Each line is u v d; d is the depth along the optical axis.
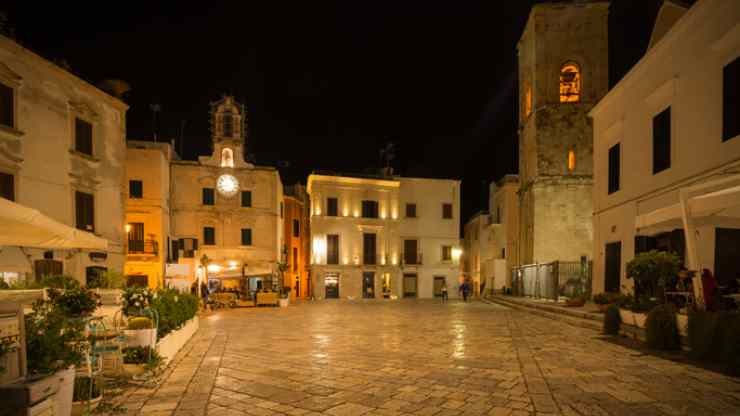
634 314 10.59
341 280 38.34
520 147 31.19
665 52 13.48
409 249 41.16
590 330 12.04
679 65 12.77
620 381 6.10
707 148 11.51
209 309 24.11
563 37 27.45
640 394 5.45
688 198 8.95
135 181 27.73
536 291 24.80
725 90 10.91
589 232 26.30
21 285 7.16
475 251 47.66
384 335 11.67
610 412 4.81
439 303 29.66
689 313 7.79
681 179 12.54
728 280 10.57
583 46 27.27
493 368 7.21
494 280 39.28
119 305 9.59
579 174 26.59
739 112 10.45
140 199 27.62
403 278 40.56
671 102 13.12
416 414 4.95
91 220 19.47
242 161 33.34
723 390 5.55
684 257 11.93
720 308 8.23
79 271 18.16
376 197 40.34
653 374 6.45
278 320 16.75
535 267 25.41
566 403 5.18
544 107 27.25
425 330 12.73
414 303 29.80
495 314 18.80
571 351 8.62
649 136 14.42
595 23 27.25
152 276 27.19
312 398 5.63
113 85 21.62
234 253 32.12
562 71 27.66
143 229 27.66
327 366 7.57
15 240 6.92
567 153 26.89
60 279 8.30
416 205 41.78
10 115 15.86
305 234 43.84
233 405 5.38
